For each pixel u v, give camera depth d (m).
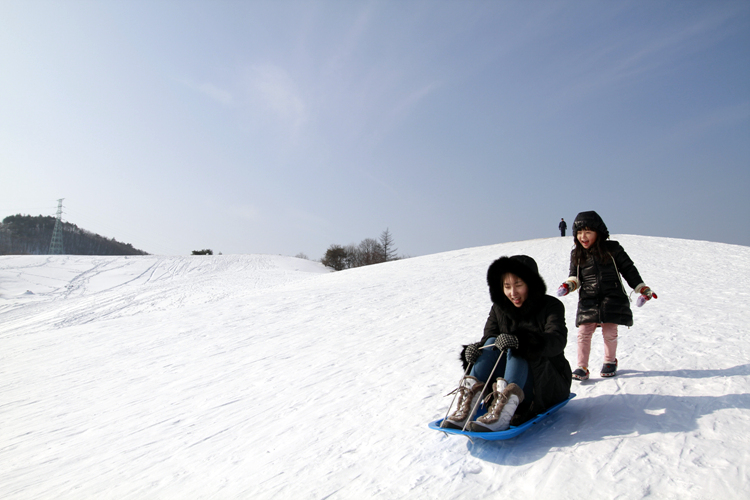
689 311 6.58
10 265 47.44
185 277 44.94
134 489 3.04
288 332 9.15
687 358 3.97
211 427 4.23
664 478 2.08
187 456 3.56
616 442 2.53
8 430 5.20
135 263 53.00
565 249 23.89
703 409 2.79
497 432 2.52
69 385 7.21
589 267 3.76
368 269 29.34
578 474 2.24
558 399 2.95
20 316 28.06
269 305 13.67
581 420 2.95
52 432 4.91
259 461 3.18
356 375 5.23
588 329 3.79
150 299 30.84
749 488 1.91
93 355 9.55
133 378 7.06
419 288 14.47
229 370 6.62
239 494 2.66
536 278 2.97
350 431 3.46
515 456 2.56
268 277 42.38
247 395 5.18
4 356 10.96
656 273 13.11
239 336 9.39
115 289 38.84
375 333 7.90
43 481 3.49
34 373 8.46
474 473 2.44
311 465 2.92
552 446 2.61
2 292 37.19
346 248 80.75
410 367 5.23
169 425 4.52
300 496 2.49
